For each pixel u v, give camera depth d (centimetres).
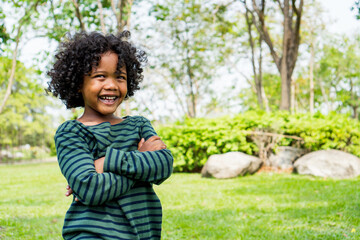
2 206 642
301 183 763
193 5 1561
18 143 2978
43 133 2925
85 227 147
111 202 152
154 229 161
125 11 1059
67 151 154
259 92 1484
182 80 2225
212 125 1014
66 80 168
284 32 1203
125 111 1084
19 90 2780
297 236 404
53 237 429
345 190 667
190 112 2325
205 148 1014
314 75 3591
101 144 159
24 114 3017
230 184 798
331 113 1013
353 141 922
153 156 158
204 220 495
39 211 589
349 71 3453
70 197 728
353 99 3697
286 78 1199
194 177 941
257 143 971
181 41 1816
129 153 155
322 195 632
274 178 852
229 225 463
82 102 182
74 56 165
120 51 166
